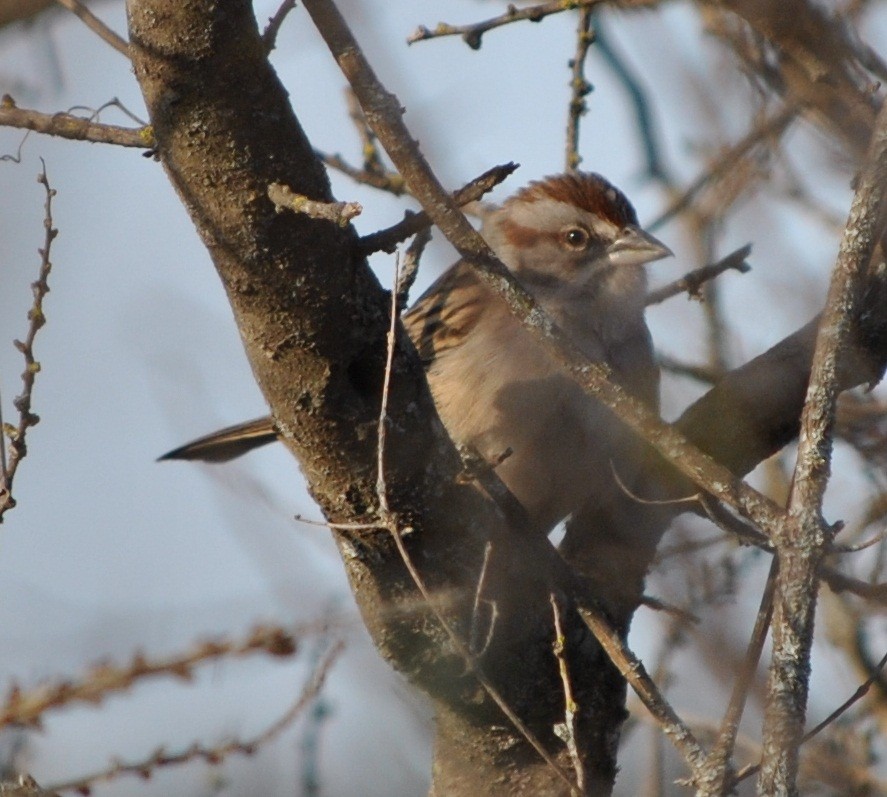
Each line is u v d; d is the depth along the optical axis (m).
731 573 8.09
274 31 6.50
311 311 6.70
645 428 6.62
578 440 10.23
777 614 6.10
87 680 6.51
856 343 7.86
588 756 8.13
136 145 6.77
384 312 6.95
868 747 11.03
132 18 6.27
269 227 6.46
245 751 7.29
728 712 6.43
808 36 6.83
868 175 6.15
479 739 8.12
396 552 7.48
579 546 8.75
